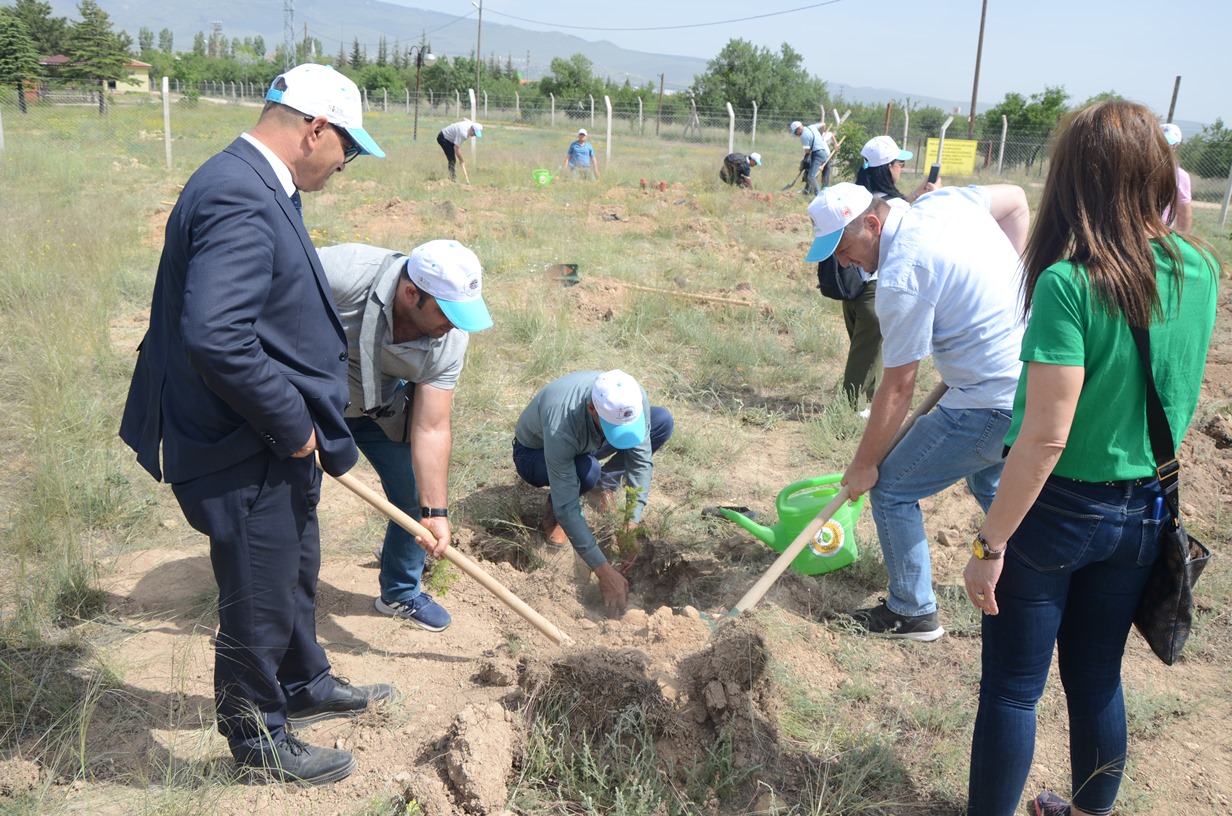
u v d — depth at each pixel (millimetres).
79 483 4230
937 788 2830
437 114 51938
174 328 2330
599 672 2873
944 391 3416
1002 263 3119
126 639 3328
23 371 5301
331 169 2479
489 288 8445
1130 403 2041
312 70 2391
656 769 2719
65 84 42781
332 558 4016
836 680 3367
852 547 3908
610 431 3590
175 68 78000
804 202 16781
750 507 4691
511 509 4496
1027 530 2186
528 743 2781
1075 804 2461
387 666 3305
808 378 6602
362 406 3184
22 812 2506
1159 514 2131
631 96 54156
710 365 6793
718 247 11359
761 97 50188
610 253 10523
